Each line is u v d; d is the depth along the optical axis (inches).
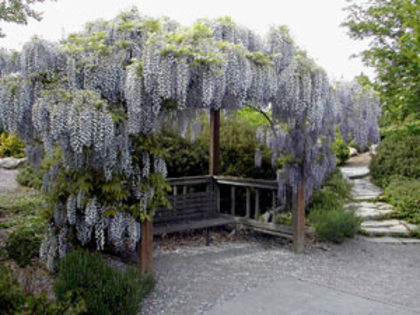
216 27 146.6
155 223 198.2
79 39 132.6
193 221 207.3
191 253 189.2
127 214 134.0
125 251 149.5
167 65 118.3
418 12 195.0
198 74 123.3
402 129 221.0
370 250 197.9
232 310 121.3
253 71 140.6
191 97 131.7
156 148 134.1
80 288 105.5
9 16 194.2
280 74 160.1
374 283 150.6
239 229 233.9
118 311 104.6
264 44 164.2
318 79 158.9
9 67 134.9
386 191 286.2
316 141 190.4
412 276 160.2
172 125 152.7
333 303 127.9
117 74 130.9
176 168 242.2
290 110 169.2
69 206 135.9
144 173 133.4
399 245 209.8
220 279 150.8
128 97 122.5
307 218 231.5
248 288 140.9
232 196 223.3
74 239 144.1
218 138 230.8
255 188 226.4
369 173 357.1
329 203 242.8
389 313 120.9
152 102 124.4
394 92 213.8
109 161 125.3
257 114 301.7
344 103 191.2
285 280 150.1
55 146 135.3
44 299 91.2
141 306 121.6
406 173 306.2
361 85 195.8
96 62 129.0
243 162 241.1
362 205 270.7
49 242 143.6
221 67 123.3
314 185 209.0
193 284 144.6
